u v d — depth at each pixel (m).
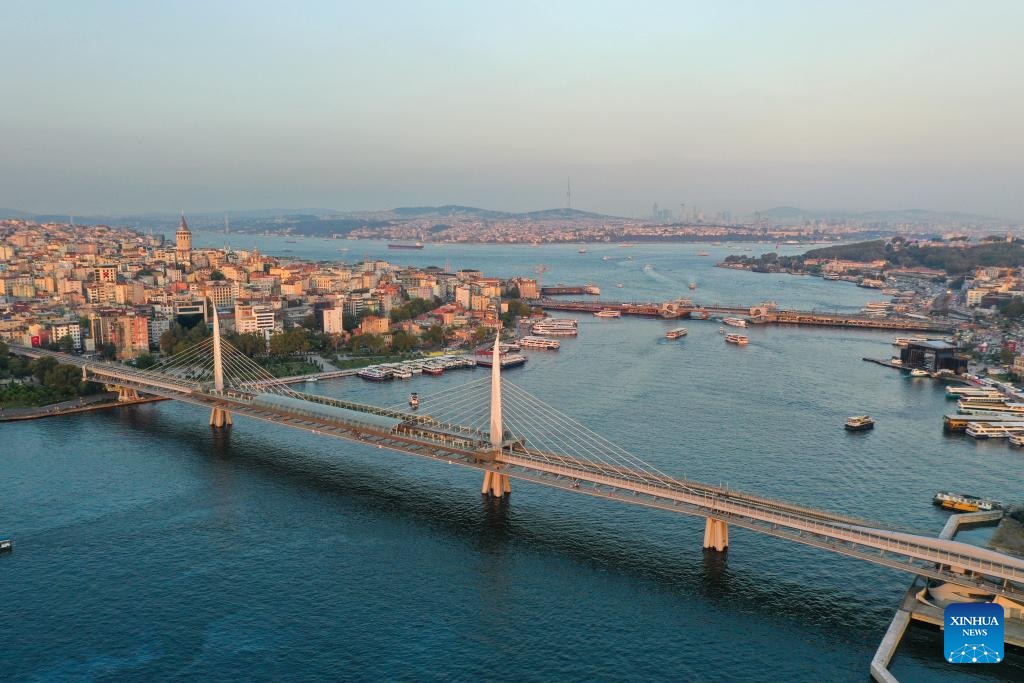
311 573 198.12
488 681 155.12
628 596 187.00
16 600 184.62
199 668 159.00
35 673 157.25
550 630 172.88
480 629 173.25
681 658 162.50
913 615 172.75
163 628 173.50
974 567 162.50
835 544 183.25
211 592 188.75
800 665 159.75
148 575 196.88
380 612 180.12
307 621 176.38
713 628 173.50
